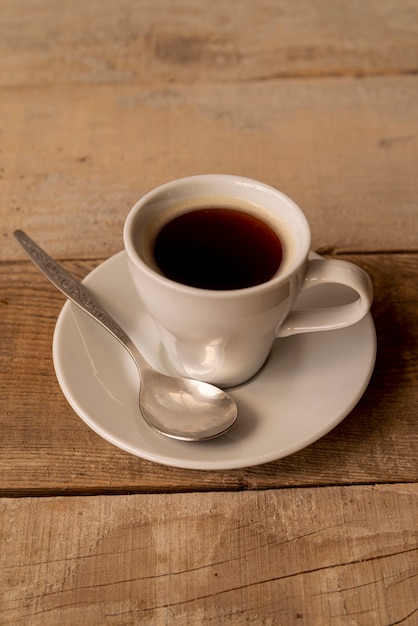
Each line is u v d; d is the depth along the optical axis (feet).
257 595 1.05
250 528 1.11
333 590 1.06
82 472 1.17
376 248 1.50
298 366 1.24
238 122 1.77
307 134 1.74
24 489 1.15
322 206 1.59
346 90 1.85
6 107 1.80
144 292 1.13
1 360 1.30
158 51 1.96
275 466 1.18
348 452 1.19
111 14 2.07
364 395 1.26
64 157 1.68
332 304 1.33
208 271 1.15
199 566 1.08
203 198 1.25
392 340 1.34
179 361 1.24
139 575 1.07
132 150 1.70
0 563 1.08
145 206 1.20
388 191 1.62
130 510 1.13
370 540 1.10
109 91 1.85
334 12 2.08
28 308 1.38
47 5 2.10
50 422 1.22
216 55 1.95
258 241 1.20
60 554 1.09
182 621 1.03
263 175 1.65
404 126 1.76
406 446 1.20
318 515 1.13
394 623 1.03
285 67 1.91
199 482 1.16
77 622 1.03
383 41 1.98
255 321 1.12
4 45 1.97
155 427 1.13
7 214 1.56
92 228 1.54
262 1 2.12
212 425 1.14
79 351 1.22
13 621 1.03
